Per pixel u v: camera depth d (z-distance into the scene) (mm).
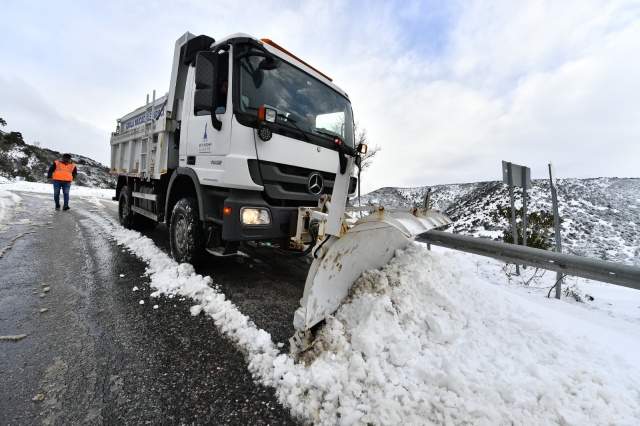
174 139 4145
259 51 3076
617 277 2742
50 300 2672
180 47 4059
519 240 5586
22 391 1542
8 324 2217
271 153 2994
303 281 3588
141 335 2162
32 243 4641
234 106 2900
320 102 3777
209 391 1625
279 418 1472
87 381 1645
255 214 2891
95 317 2396
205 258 3598
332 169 3682
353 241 1891
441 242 4281
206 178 3211
